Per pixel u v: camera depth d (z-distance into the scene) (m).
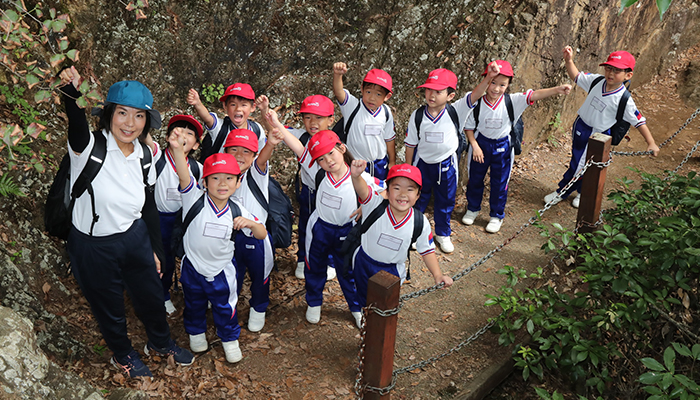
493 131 5.35
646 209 4.43
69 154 3.11
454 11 6.69
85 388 3.07
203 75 6.11
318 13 6.48
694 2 9.31
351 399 3.74
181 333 4.33
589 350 3.76
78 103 2.82
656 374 3.10
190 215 3.65
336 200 4.05
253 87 6.32
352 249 3.84
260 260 4.10
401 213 3.60
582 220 4.90
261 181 4.16
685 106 8.40
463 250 5.54
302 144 4.41
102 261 3.23
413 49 6.62
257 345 4.20
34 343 2.95
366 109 4.84
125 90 2.95
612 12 7.62
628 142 7.59
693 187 3.97
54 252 4.37
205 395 3.70
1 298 3.73
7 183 4.20
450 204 5.30
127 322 4.30
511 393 4.18
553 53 7.11
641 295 3.75
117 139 3.10
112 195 3.11
